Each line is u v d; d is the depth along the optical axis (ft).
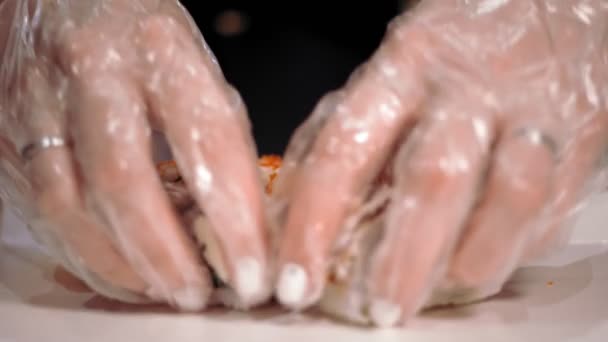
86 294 1.77
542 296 1.74
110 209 1.63
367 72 1.75
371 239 1.63
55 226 1.70
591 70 1.83
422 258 1.54
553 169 1.62
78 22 1.86
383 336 1.58
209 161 1.66
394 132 1.68
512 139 1.61
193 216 1.72
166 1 1.97
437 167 1.56
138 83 1.75
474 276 1.61
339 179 1.63
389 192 1.68
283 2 3.16
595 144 1.79
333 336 1.57
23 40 1.88
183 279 1.63
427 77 1.72
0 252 2.02
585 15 1.89
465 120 1.62
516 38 1.81
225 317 1.65
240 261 1.59
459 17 1.83
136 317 1.65
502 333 1.60
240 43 3.20
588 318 1.65
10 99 1.86
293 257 1.57
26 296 1.76
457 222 1.56
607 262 1.89
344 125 1.67
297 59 3.21
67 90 1.77
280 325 1.61
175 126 1.69
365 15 3.14
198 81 1.73
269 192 1.83
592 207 2.10
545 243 1.74
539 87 1.75
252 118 3.20
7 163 1.86
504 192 1.57
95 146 1.65
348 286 1.60
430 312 1.67
